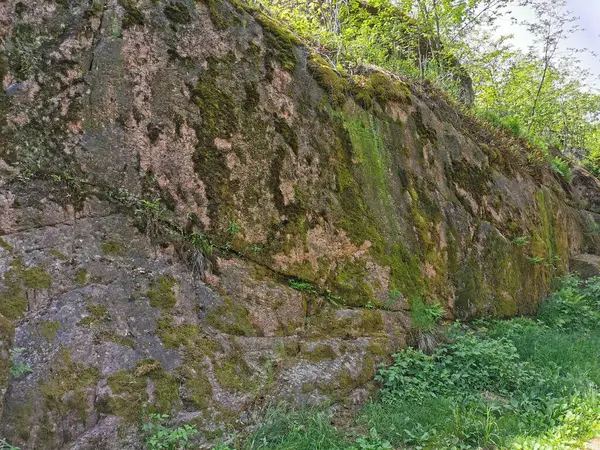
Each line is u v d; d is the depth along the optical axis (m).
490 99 11.67
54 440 2.82
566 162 12.98
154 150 3.93
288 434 3.47
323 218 4.90
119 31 3.89
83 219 3.54
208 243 4.07
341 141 5.30
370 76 6.08
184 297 3.75
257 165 4.49
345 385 4.14
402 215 5.78
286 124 4.79
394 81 6.35
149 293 3.58
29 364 2.91
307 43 5.88
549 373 4.86
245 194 4.36
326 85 5.27
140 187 3.84
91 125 3.69
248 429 3.48
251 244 4.32
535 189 9.30
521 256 7.91
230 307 3.96
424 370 4.57
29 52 3.51
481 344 5.02
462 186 6.97
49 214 3.41
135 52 3.94
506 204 7.94
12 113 3.39
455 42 10.00
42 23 3.59
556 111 14.52
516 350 5.12
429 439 3.59
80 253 3.43
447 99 7.64
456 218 6.64
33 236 3.30
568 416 3.88
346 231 5.05
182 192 4.02
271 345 4.01
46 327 3.07
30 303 3.11
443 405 4.07
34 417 2.80
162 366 3.35
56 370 2.97
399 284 5.38
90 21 3.77
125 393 3.12
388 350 4.72
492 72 12.04
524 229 8.23
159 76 4.03
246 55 4.65
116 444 2.98
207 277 3.97
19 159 3.39
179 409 3.28
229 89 4.44
